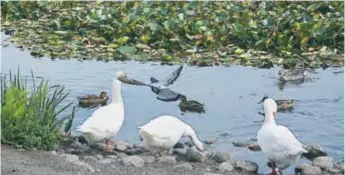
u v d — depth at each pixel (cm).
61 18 2197
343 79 1608
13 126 1101
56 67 1706
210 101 1447
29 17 2323
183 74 1650
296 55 1792
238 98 1470
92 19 2089
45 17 2297
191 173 1049
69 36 2003
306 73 1645
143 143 1145
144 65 1741
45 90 1166
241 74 1655
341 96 1473
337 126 1295
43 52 1842
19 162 1025
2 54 1831
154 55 1817
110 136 1141
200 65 1727
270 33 1886
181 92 1510
